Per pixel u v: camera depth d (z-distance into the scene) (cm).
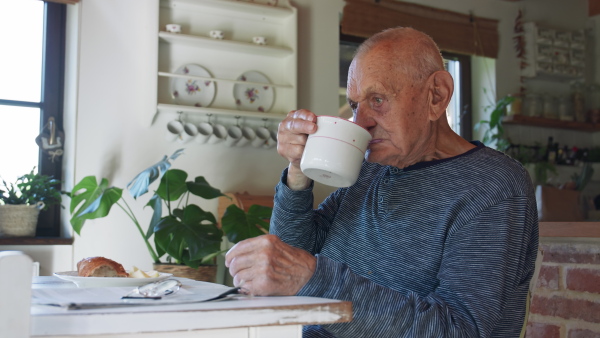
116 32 293
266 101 323
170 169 280
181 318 63
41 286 102
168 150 301
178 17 307
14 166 288
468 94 408
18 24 291
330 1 345
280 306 68
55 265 275
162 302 71
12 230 268
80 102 285
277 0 320
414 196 115
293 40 323
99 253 284
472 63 412
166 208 299
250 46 310
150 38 291
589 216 378
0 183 277
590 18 451
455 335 88
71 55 292
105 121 289
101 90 289
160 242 250
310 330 115
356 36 363
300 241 126
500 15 407
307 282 87
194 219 262
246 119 320
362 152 101
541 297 176
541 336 175
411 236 113
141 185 256
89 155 286
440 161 116
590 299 162
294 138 105
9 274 58
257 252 86
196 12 310
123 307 67
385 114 111
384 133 112
